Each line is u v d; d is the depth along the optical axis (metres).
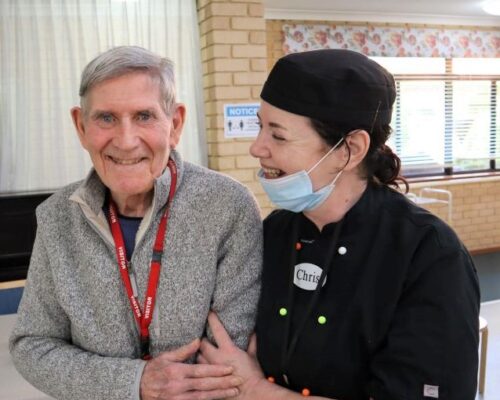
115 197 1.13
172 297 1.08
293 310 1.01
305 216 1.06
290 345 0.99
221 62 3.44
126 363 1.04
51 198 1.18
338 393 0.95
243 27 3.46
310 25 5.01
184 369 1.01
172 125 1.09
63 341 1.15
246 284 1.13
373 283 0.93
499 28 5.91
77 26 3.35
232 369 1.03
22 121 3.31
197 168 1.20
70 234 1.12
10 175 3.34
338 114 0.91
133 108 0.99
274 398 0.97
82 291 1.09
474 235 6.04
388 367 0.88
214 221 1.12
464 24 5.68
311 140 0.93
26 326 1.14
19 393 1.50
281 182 0.97
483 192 6.00
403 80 5.60
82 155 3.44
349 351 0.94
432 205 5.79
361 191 1.01
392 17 5.31
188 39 3.62
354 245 0.97
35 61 3.30
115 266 1.08
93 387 1.03
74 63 3.37
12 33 3.25
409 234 0.92
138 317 1.08
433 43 5.59
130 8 3.48
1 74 3.26
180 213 1.11
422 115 5.79
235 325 1.10
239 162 3.57
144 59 1.00
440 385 0.83
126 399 1.01
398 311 0.90
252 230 1.15
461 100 5.94
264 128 0.98
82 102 1.02
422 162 5.87
